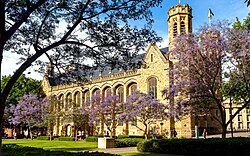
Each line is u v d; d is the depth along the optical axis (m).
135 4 13.11
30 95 59.22
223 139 23.06
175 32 56.12
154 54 55.47
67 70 15.65
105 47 14.20
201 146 23.25
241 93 27.38
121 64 14.52
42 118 56.66
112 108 46.03
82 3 13.72
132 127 58.06
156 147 26.88
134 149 31.50
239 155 20.69
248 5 7.17
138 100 39.66
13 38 14.59
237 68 26.55
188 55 26.22
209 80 25.81
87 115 53.66
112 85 66.50
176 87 26.59
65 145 39.16
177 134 49.34
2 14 10.99
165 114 38.16
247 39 25.91
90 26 13.73
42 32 14.69
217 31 26.20
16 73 11.35
